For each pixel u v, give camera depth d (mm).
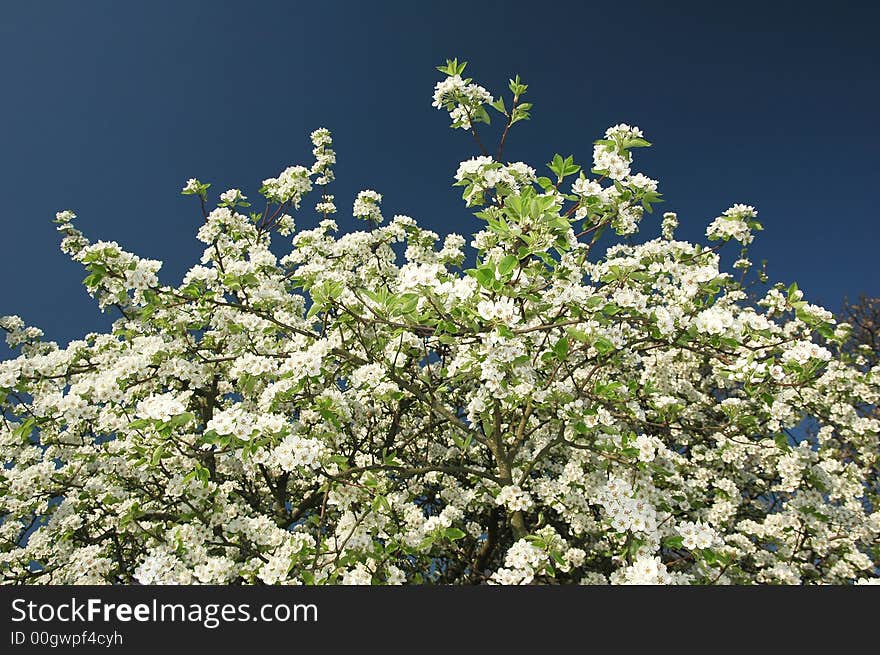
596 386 4730
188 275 5723
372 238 7391
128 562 6445
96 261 4738
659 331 4434
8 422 6398
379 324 5176
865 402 7648
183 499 5547
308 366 4711
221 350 6641
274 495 6926
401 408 6746
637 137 4621
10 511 6207
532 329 4359
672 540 3908
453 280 5262
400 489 6270
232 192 6906
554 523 6832
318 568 4238
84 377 6086
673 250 5938
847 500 6812
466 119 5109
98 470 6289
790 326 7086
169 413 3748
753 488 7773
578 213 4820
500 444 5484
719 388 8727
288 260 7309
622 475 5055
